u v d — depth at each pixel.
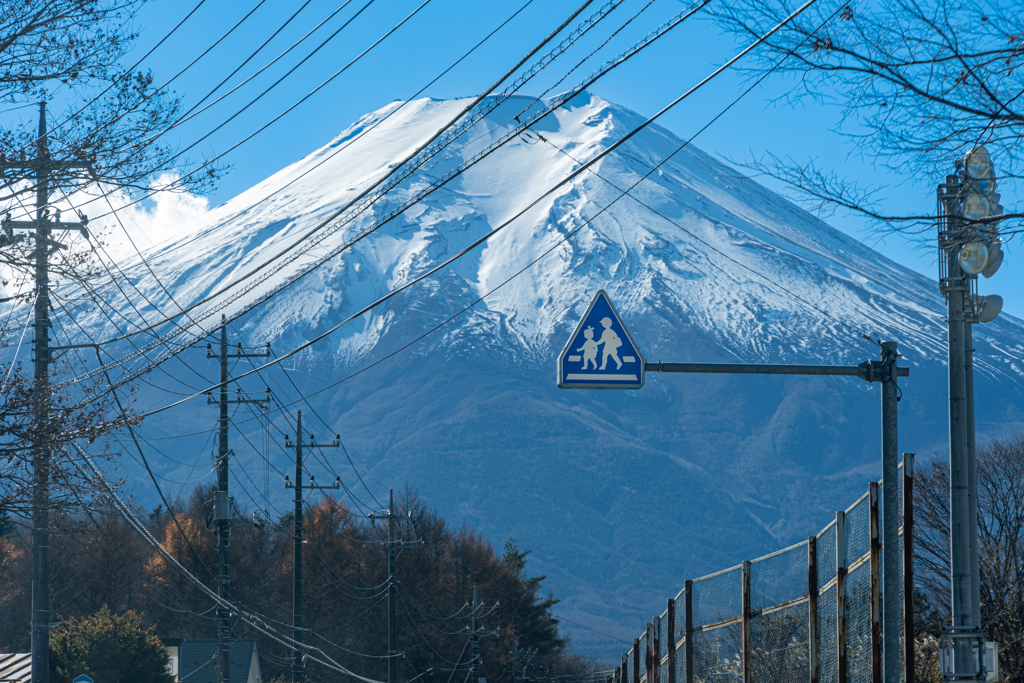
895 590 19.38
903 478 21.97
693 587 33.34
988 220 14.50
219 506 58.72
